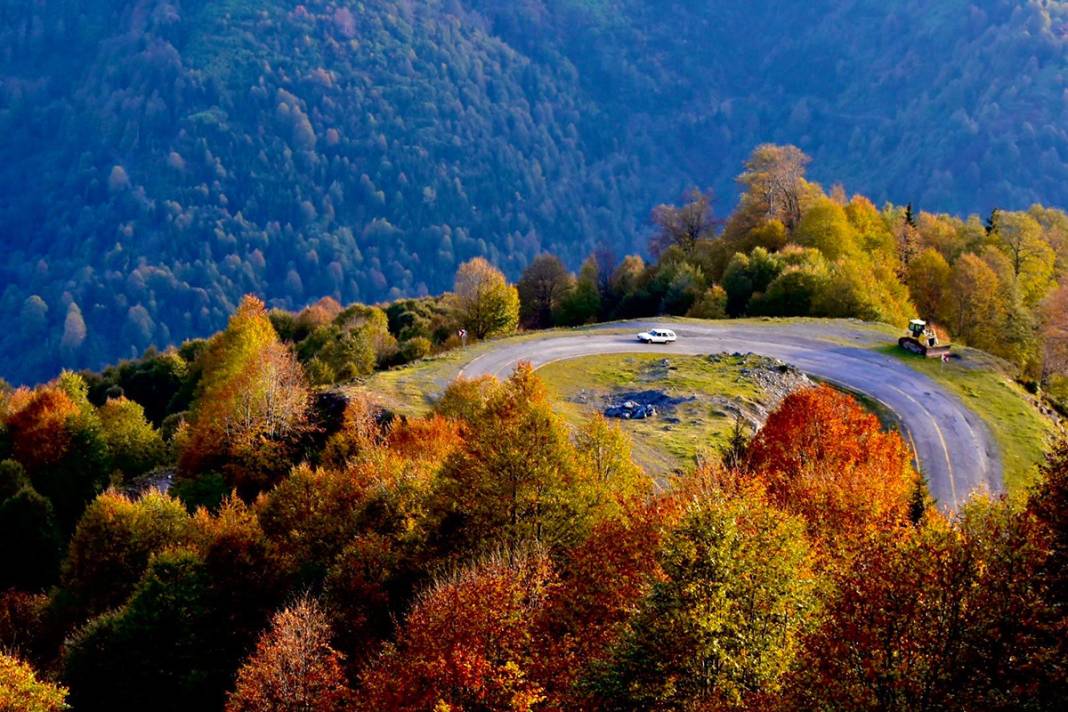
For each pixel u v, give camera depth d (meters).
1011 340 122.12
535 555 48.09
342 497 65.12
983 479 78.06
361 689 46.34
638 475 61.97
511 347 109.62
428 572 55.00
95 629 57.03
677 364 98.81
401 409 87.56
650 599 36.66
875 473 61.25
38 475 98.56
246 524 64.38
